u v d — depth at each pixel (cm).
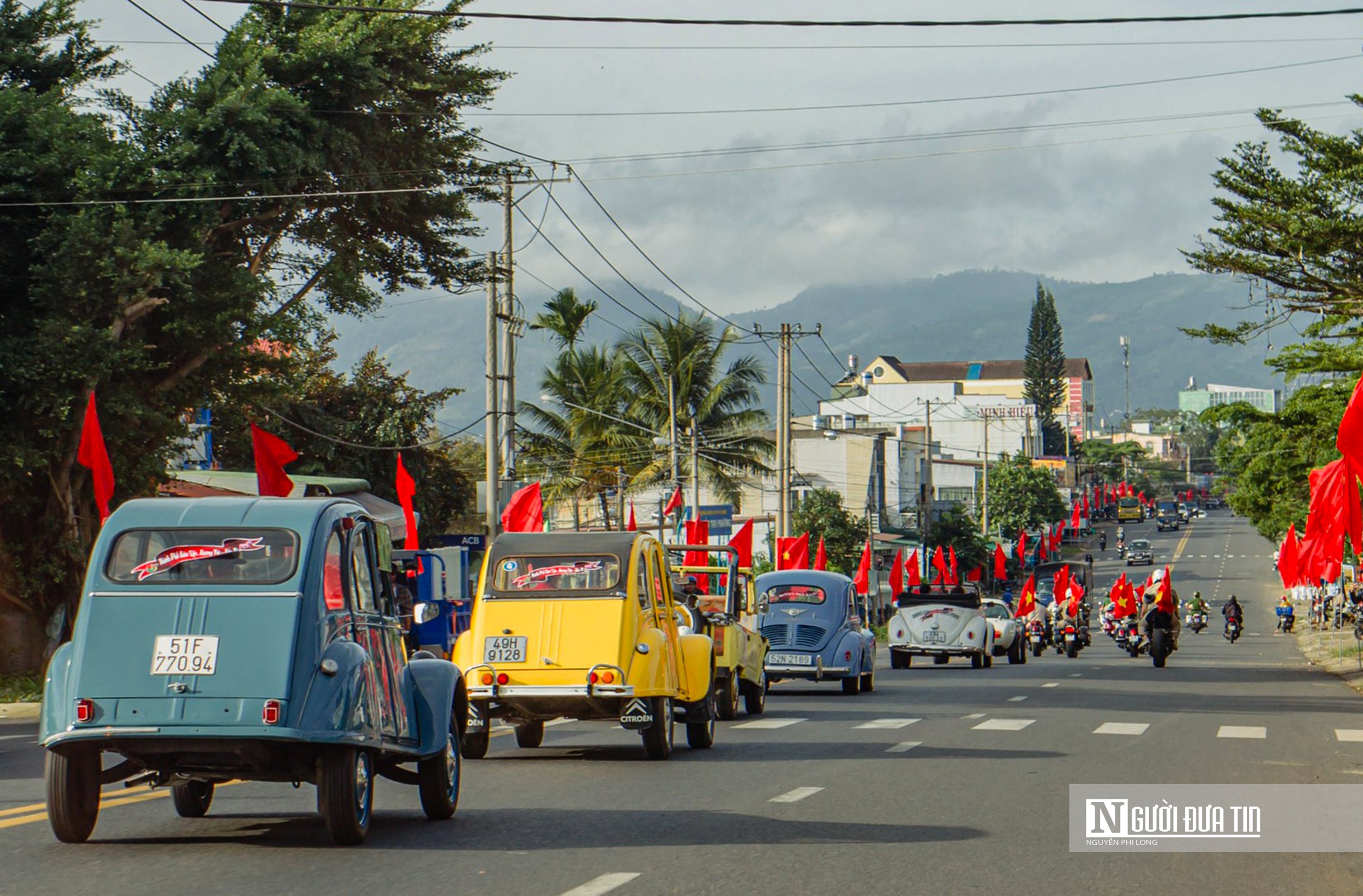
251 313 3500
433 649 3912
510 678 1914
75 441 3356
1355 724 2506
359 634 1223
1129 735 2264
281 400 4041
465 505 6406
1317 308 3259
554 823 1350
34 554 3447
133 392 3409
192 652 1146
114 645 1153
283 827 1320
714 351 7038
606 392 6981
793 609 3312
